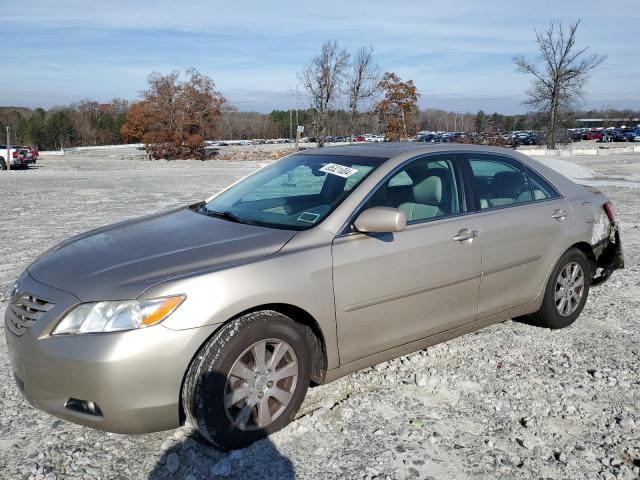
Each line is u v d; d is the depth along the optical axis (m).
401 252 3.68
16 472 2.93
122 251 3.35
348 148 4.48
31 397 2.99
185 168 31.97
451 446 3.21
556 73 51.28
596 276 5.73
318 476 2.93
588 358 4.38
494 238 4.21
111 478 2.90
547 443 3.25
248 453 3.10
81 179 21.77
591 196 5.20
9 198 14.72
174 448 3.15
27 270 3.43
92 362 2.77
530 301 4.64
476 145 4.55
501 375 4.08
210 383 2.93
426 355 4.39
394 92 51.03
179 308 2.88
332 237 3.48
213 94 55.06
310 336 3.47
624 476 2.94
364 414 3.52
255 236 3.44
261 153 58.34
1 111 122.00
